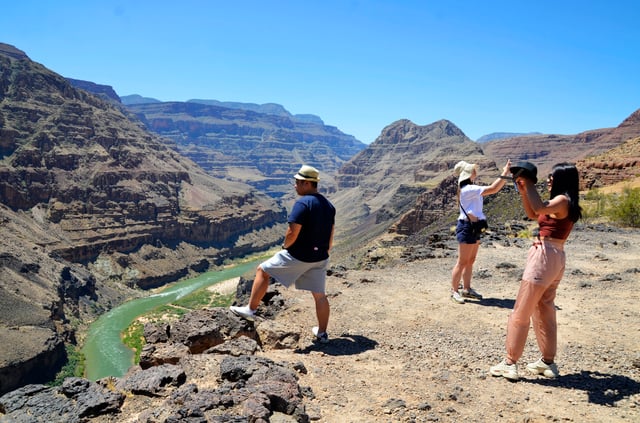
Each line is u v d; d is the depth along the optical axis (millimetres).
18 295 98688
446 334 8352
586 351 7340
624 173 57719
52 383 72562
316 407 5371
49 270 122188
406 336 8266
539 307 6344
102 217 196625
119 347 87625
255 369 5789
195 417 4570
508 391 5918
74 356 83000
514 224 25328
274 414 4918
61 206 188125
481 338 8125
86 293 128125
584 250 16688
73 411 4836
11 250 120438
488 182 157750
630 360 6867
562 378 6301
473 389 5977
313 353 7320
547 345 6348
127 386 5500
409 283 12469
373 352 7383
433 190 141625
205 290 136125
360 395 5777
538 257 6035
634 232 21109
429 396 5758
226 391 5203
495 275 13266
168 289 157375
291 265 7430
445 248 18344
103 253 174125
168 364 5992
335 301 10570
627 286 11336
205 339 7320
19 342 76188
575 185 5957
